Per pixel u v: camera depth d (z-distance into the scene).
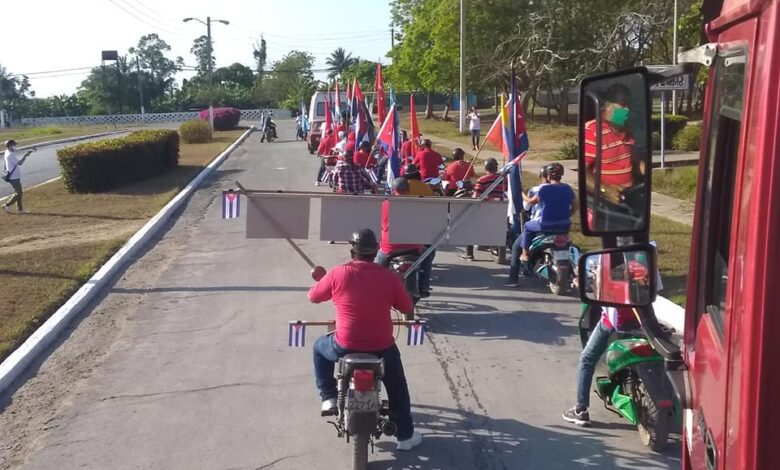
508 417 6.20
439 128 50.16
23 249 13.22
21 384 7.10
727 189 2.32
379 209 7.01
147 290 10.43
